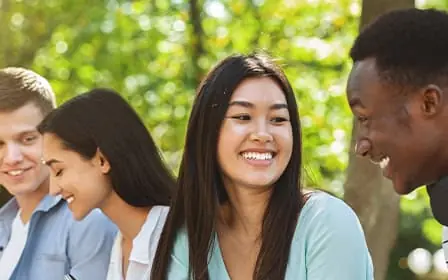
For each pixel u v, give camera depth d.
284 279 2.80
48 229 3.51
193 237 2.89
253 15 9.22
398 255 13.23
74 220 3.44
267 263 2.80
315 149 8.31
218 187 2.91
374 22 2.20
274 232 2.82
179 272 2.94
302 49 8.95
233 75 2.80
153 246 3.10
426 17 2.15
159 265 2.97
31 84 3.59
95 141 3.08
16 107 3.53
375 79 2.14
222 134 2.81
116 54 9.37
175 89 9.35
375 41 2.16
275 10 9.13
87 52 9.52
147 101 9.37
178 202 2.95
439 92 2.09
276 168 2.80
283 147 2.80
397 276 13.27
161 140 9.30
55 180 3.16
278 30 9.14
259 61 2.83
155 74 9.45
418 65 2.10
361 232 2.81
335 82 8.73
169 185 3.17
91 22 9.33
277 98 2.80
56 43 9.55
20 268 3.53
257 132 2.77
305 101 8.62
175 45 9.38
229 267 2.91
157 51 9.39
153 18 9.38
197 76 9.18
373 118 2.16
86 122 3.09
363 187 5.51
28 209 3.61
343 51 8.84
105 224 3.40
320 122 8.47
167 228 2.97
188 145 2.90
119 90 9.39
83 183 3.11
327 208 2.81
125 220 3.18
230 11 9.30
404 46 2.12
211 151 2.83
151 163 3.15
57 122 3.12
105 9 9.39
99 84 9.45
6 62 9.09
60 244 3.45
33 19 9.38
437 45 2.10
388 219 5.61
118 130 3.10
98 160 3.11
